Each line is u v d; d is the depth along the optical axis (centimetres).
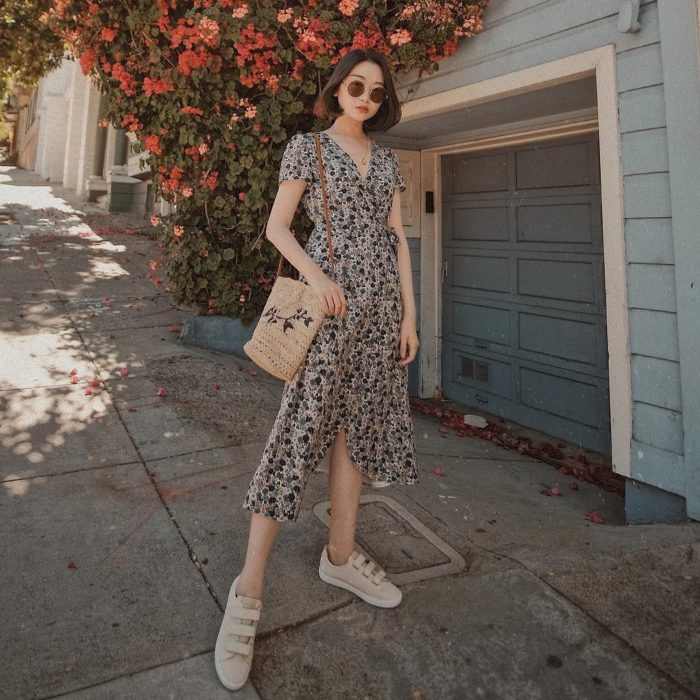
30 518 217
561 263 395
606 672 149
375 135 455
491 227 448
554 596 180
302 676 146
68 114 1941
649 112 251
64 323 465
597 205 369
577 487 317
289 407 154
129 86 418
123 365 392
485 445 387
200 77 384
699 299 232
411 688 143
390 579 189
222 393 366
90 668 146
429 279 493
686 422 238
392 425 173
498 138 417
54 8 430
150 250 826
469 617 170
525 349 426
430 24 338
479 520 243
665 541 217
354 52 166
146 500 236
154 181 453
